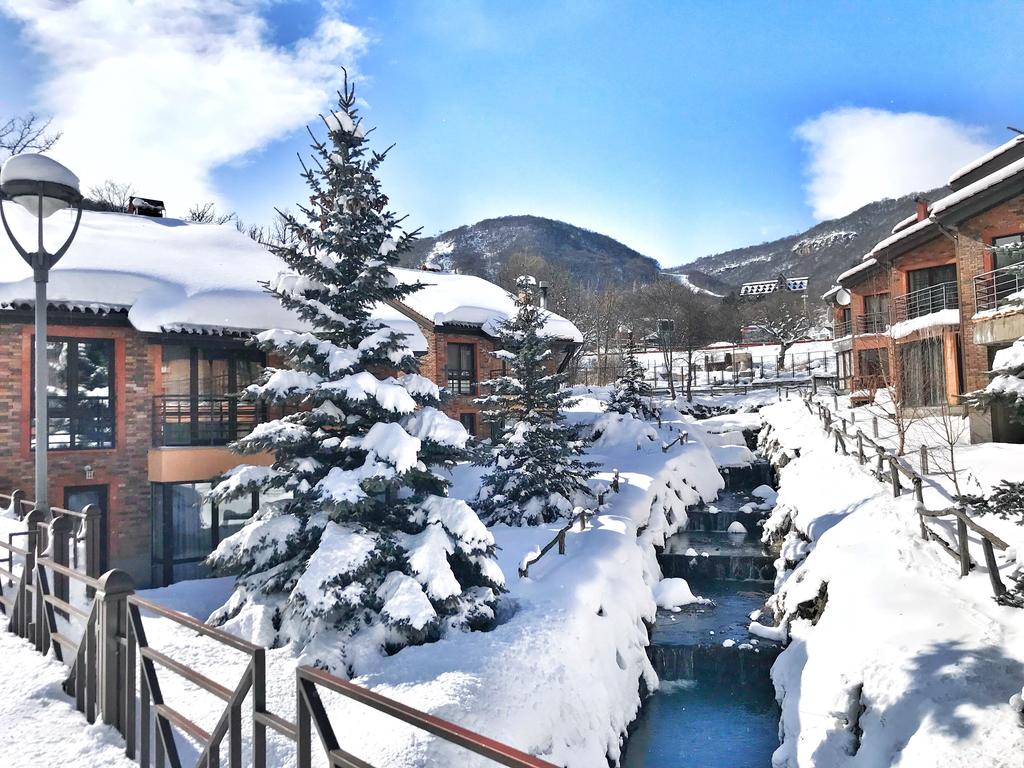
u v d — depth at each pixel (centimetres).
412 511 1045
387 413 1045
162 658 450
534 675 865
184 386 1579
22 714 539
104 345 1509
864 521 1341
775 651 1291
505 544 1561
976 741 629
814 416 2977
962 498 746
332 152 1062
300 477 1015
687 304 8794
